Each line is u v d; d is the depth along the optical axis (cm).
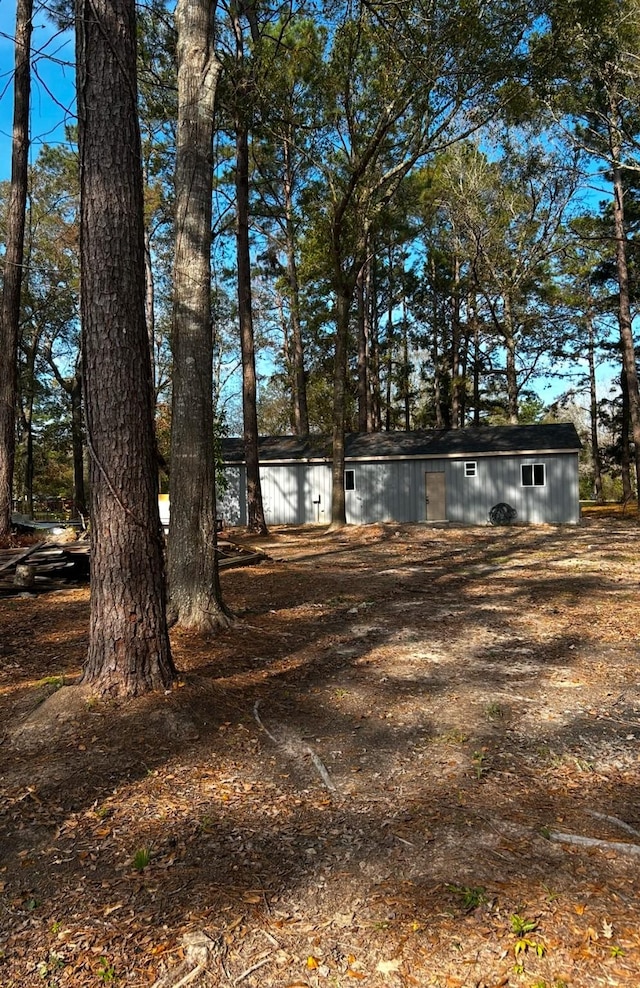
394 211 1917
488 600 874
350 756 385
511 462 2278
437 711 458
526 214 2605
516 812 314
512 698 486
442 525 2214
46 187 2611
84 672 437
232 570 1177
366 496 2403
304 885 254
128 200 415
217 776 353
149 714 399
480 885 252
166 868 268
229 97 1298
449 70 1283
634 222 2405
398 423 4434
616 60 1636
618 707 465
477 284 2928
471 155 2477
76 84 410
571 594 913
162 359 2872
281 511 2472
